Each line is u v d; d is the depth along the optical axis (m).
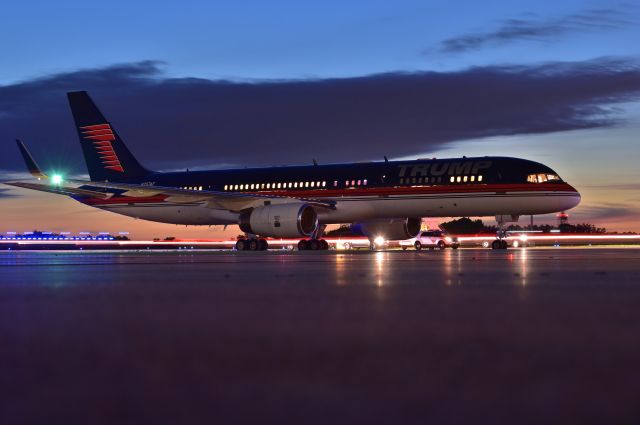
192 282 20.00
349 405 5.85
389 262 36.16
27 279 22.48
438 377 6.79
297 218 67.12
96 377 6.92
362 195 71.75
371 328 9.95
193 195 73.00
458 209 69.00
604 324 10.27
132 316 11.61
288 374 6.97
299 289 16.98
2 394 6.30
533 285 17.94
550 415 5.53
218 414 5.65
